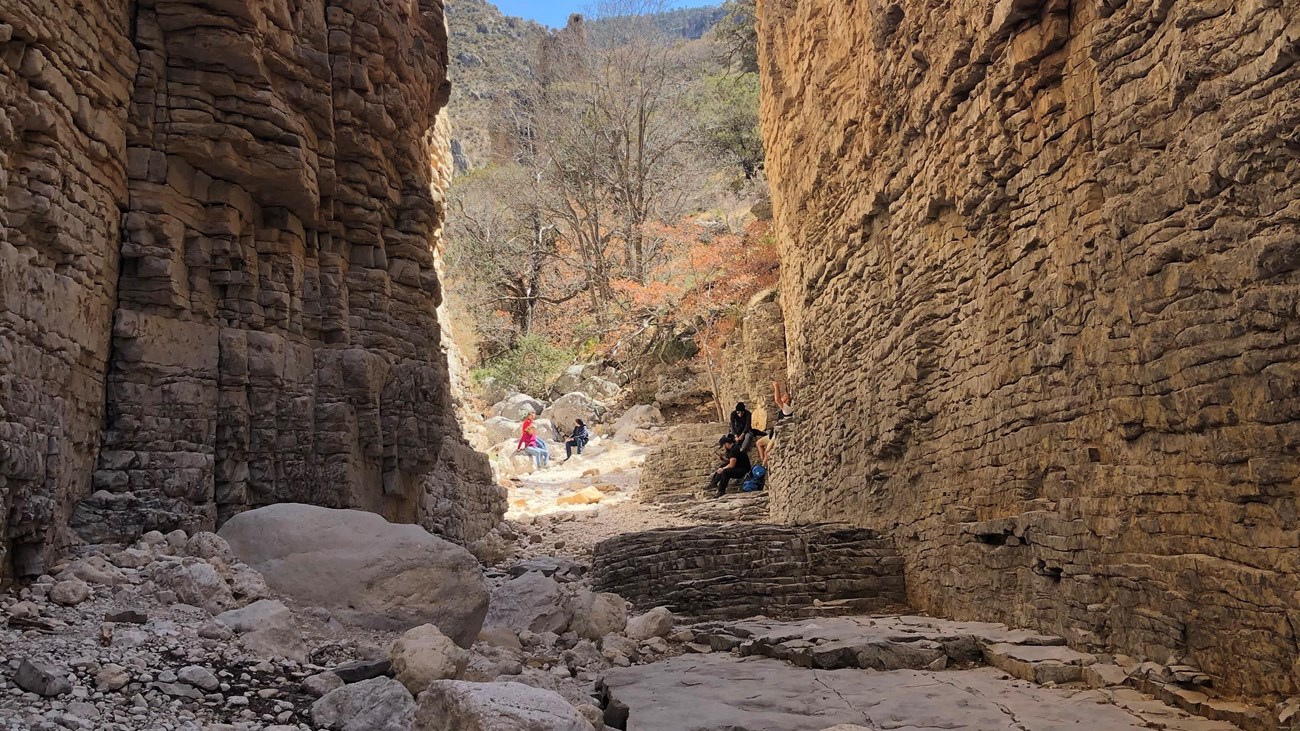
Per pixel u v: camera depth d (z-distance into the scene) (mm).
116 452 7992
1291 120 5297
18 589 6195
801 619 10992
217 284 9117
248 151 9055
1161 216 6539
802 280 16953
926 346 11086
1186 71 6109
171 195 8617
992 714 5945
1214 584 6051
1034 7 8156
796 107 16812
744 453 23453
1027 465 8695
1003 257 9219
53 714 4336
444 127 19797
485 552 15688
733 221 44906
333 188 10312
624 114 45375
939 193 10445
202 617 6109
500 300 48312
